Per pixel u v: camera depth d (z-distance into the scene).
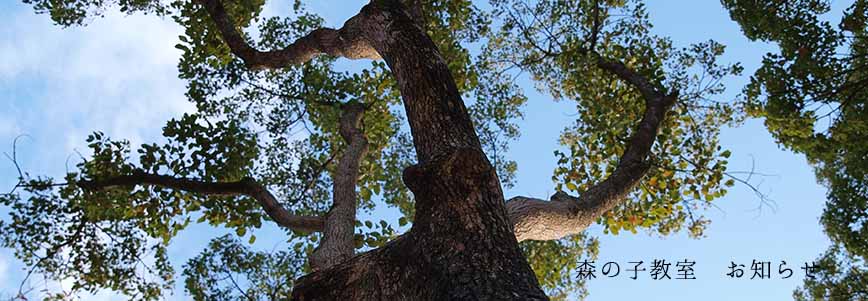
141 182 7.16
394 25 5.02
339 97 8.38
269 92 8.62
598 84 8.89
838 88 8.51
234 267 8.23
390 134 8.78
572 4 9.57
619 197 6.14
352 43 5.72
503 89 9.30
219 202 7.50
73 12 8.59
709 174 7.77
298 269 8.25
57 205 7.55
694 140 8.47
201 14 8.10
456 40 8.50
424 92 4.36
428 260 3.18
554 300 9.52
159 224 7.48
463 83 8.08
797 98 8.55
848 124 8.48
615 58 9.30
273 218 6.62
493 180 3.59
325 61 9.05
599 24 9.34
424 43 4.79
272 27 8.96
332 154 8.70
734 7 9.15
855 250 10.38
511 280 2.95
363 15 5.36
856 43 8.59
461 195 3.41
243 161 7.39
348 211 5.87
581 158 7.85
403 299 3.21
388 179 9.06
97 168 7.27
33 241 7.47
